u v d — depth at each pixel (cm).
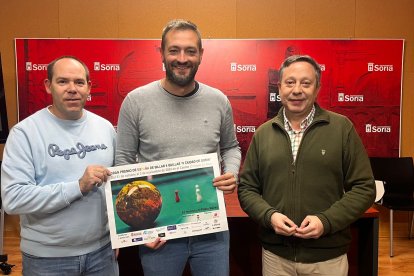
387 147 427
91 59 421
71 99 157
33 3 419
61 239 157
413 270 333
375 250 221
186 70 162
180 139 168
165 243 170
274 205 174
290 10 421
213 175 169
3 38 420
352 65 421
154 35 423
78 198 153
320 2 420
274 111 427
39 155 156
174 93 170
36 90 421
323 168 167
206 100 174
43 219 157
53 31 422
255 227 251
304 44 421
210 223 168
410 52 423
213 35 424
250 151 187
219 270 173
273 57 423
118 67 422
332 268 170
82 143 164
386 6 419
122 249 240
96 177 152
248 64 424
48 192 150
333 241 169
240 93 426
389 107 424
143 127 169
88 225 161
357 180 169
